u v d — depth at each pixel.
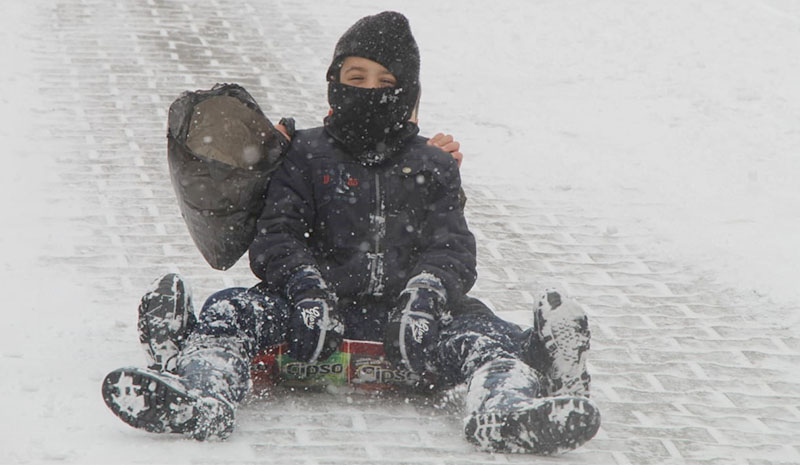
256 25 42.12
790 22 43.62
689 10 45.12
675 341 19.89
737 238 25.70
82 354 16.69
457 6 46.00
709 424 16.06
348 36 15.68
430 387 15.72
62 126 29.77
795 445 15.37
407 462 13.40
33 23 38.94
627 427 15.68
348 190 15.71
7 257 21.20
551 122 34.00
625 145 32.22
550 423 13.09
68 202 24.67
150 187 26.03
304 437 14.04
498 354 14.40
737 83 37.19
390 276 15.68
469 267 15.63
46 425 13.88
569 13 45.22
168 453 13.08
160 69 35.62
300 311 14.61
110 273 20.88
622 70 39.06
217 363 13.98
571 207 27.67
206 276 21.16
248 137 15.71
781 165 30.81
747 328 20.77
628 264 24.17
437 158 15.91
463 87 37.00
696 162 31.00
